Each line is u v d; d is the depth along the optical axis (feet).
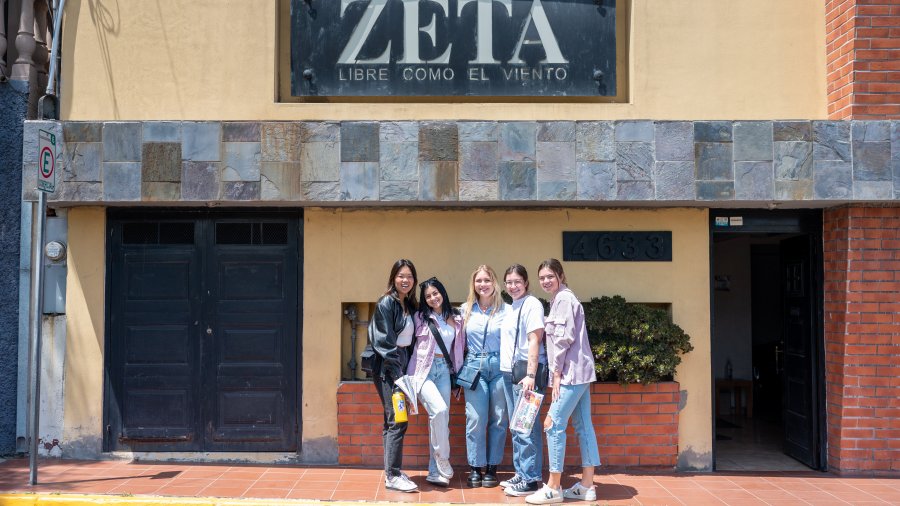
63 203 21.65
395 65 22.29
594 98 22.89
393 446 19.57
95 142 20.94
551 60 22.36
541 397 18.54
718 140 20.97
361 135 20.98
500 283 22.50
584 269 22.53
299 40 22.27
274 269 22.61
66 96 22.21
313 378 22.29
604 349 20.83
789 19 22.63
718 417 32.63
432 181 20.94
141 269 22.62
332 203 21.59
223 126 20.98
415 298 20.61
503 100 22.74
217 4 22.33
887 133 20.83
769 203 21.91
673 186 20.89
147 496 18.40
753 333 35.88
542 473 21.44
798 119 22.27
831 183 20.80
